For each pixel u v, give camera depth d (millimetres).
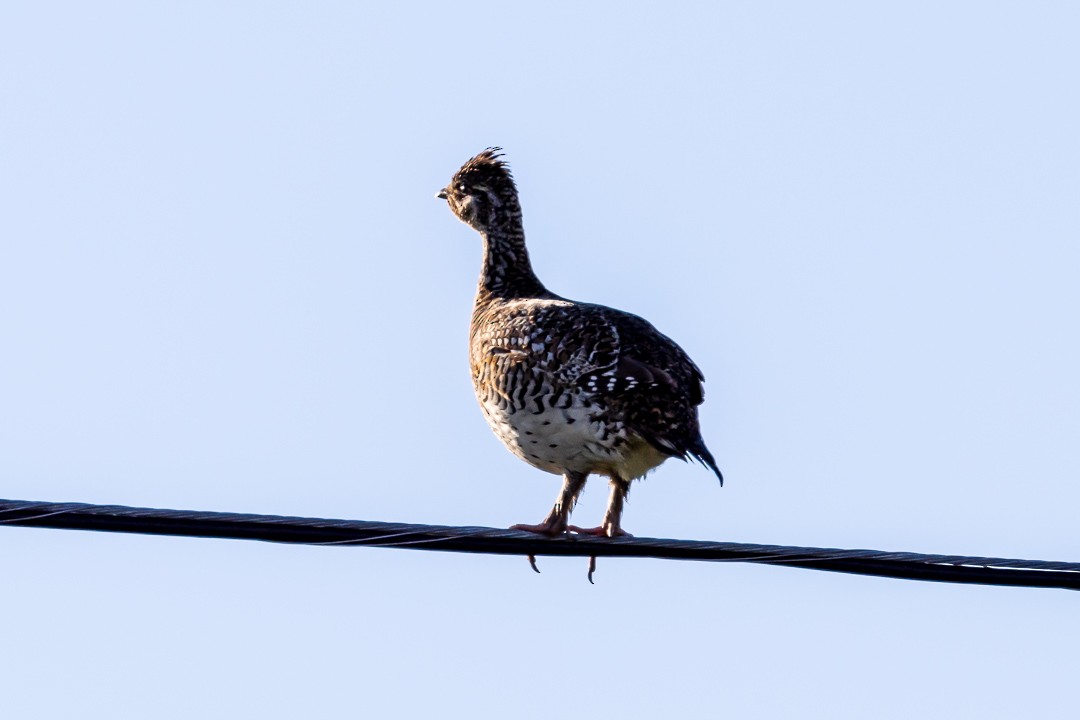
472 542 11422
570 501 14812
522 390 14539
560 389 14328
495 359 14789
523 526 14781
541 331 14594
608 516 14953
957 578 10906
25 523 11047
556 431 14461
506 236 17141
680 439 13922
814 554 11109
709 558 11289
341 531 11281
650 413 14000
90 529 11086
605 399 14117
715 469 13789
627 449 14328
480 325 15578
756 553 11227
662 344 14672
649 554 11391
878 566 11016
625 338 14461
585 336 14414
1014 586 10883
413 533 11336
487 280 17125
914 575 10977
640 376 14000
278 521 11211
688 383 14523
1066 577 10781
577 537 11422
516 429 14758
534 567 14734
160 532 11133
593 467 14656
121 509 11062
